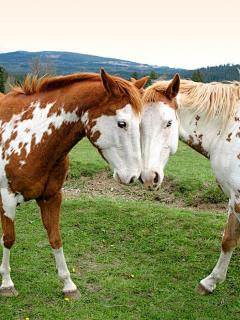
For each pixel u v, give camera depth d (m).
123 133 2.44
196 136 3.15
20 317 2.88
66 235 4.65
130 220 5.04
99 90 2.58
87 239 4.55
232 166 2.83
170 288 3.43
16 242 4.40
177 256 4.08
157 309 3.07
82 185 7.38
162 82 3.08
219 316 2.99
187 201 6.34
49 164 2.86
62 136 2.79
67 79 2.87
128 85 2.49
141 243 4.43
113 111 2.45
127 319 2.91
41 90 3.00
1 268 3.18
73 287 3.23
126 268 3.82
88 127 2.62
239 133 2.84
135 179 2.51
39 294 3.23
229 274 3.68
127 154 2.47
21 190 2.90
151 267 3.86
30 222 5.09
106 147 2.55
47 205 3.15
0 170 2.91
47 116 2.84
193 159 9.88
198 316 2.98
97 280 3.54
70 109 2.72
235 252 4.15
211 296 3.29
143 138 2.91
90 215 5.26
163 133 2.88
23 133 2.90
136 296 3.28
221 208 6.09
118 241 4.50
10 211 2.97
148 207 5.59
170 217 5.14
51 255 4.07
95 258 4.06
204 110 3.06
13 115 3.02
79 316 2.92
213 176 7.27
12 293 3.18
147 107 2.89
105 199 6.09
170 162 9.25
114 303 3.15
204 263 3.91
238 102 2.94
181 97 3.13
